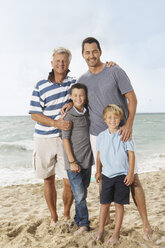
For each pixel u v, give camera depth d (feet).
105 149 8.78
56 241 8.73
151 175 24.89
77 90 9.29
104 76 9.31
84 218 9.47
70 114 9.46
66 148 9.50
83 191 9.50
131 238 8.73
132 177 8.32
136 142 61.31
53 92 10.29
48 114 10.39
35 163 10.91
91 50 9.23
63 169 10.71
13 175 28.58
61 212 14.16
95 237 8.39
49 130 10.40
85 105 9.85
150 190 18.71
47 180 11.06
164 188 19.35
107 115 8.72
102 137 8.98
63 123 9.46
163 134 79.05
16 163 36.06
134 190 8.99
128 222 11.05
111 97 9.34
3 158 40.29
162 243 8.39
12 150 48.08
